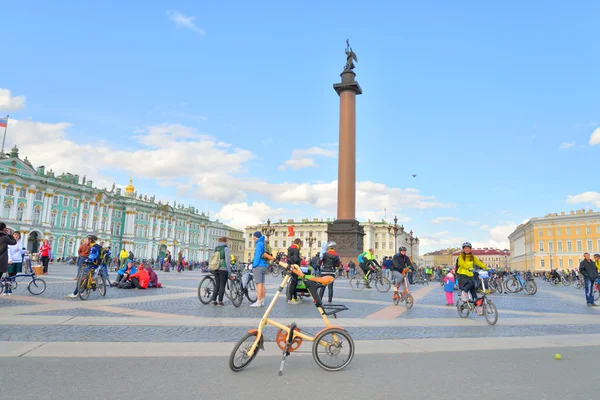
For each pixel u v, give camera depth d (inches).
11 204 3152.1
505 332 396.8
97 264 558.6
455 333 382.6
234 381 216.1
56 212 3462.1
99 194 3772.1
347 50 1768.0
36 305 460.8
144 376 218.5
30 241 3302.2
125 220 4104.3
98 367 231.9
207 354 270.2
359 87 1729.8
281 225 5738.2
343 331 246.7
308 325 396.8
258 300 520.7
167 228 4584.2
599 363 273.4
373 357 278.4
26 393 187.5
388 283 847.1
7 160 3137.3
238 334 340.2
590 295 681.6
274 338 329.7
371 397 195.9
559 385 221.3
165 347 284.7
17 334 307.1
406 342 331.3
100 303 502.9
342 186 1647.4
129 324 365.1
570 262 4399.6
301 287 573.6
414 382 221.3
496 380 228.2
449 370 247.6
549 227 4596.5
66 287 682.8
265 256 522.3
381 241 5506.9
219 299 524.7
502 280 1024.2
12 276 561.6
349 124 1689.2
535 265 4655.5
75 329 334.3
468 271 482.0
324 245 624.1
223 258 524.7
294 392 200.8
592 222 4286.4
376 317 471.5
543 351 310.7
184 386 204.7
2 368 223.5
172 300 560.4
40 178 3336.6
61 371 222.1
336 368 243.6
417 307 594.2
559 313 570.6
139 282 714.2
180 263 1935.3
